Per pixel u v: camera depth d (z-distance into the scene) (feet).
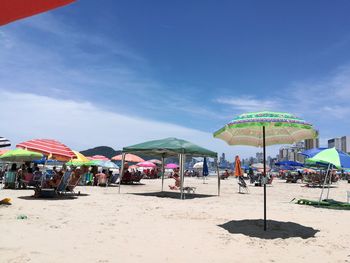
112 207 37.29
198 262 17.17
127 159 88.28
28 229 23.54
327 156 41.29
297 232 25.13
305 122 24.35
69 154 45.21
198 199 50.29
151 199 48.06
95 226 25.68
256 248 20.24
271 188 83.61
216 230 25.21
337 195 65.41
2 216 28.40
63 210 33.60
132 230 24.61
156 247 19.90
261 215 33.30
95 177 77.25
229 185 95.81
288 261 17.69
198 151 53.42
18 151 53.93
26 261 16.10
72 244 19.86
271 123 23.76
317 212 36.58
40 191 44.83
